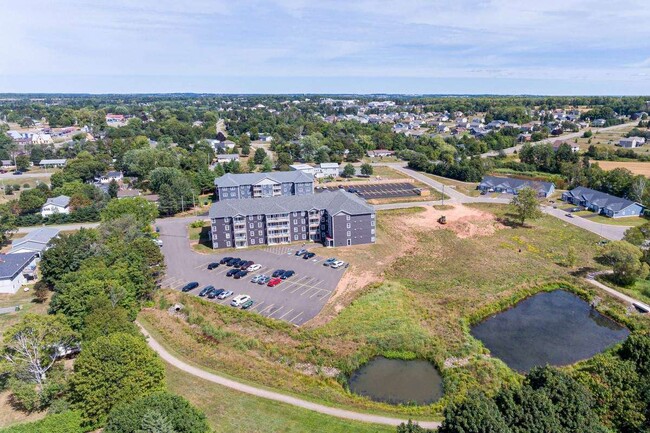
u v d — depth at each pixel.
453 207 132.62
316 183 162.88
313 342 61.16
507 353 61.28
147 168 164.38
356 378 55.19
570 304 76.25
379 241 103.44
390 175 180.12
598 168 156.12
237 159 194.50
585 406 37.84
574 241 103.94
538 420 35.53
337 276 83.50
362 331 63.97
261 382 52.38
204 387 50.78
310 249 98.31
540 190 145.38
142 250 77.31
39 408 48.00
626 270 79.75
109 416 39.25
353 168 175.62
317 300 73.81
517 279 83.31
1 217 110.56
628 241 91.56
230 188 130.88
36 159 191.38
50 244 83.88
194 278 83.25
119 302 62.28
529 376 42.59
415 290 78.12
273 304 72.50
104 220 104.19
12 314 70.12
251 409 46.84
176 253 96.62
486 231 111.31
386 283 79.69
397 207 132.38
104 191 142.50
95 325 52.66
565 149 181.50
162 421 35.00
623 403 41.06
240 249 98.75
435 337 63.16
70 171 157.12
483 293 77.31
